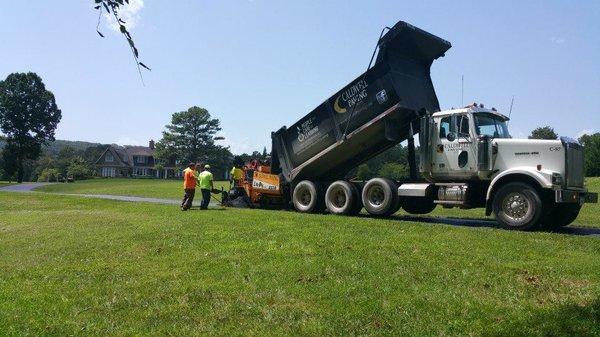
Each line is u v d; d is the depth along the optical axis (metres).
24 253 10.88
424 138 14.31
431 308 6.04
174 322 6.02
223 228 12.02
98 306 6.77
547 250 8.99
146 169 113.75
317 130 16.69
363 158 17.00
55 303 6.96
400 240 10.02
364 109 15.37
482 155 13.08
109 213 17.48
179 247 10.11
